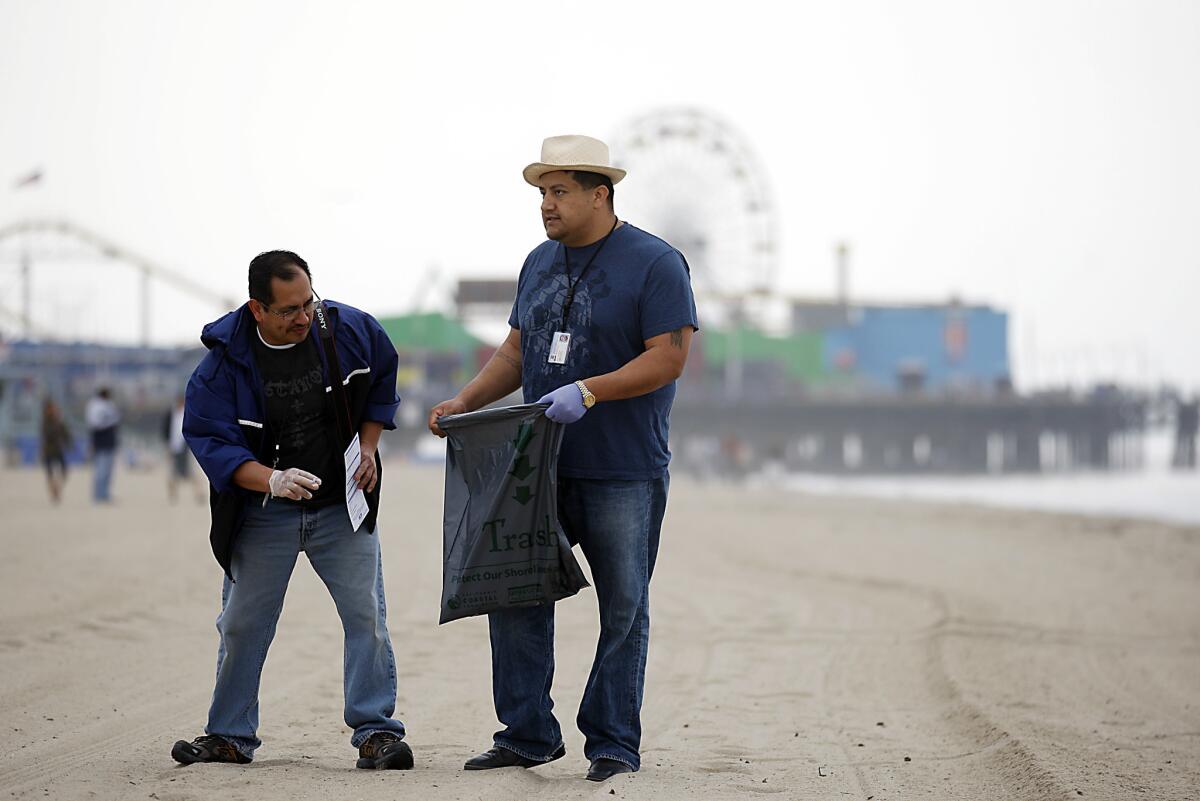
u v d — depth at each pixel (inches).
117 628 1093.1
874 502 3769.7
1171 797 600.4
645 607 610.5
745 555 1969.7
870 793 600.7
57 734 692.1
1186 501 5147.6
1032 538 2352.4
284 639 1069.1
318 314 586.2
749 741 733.9
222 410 575.5
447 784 554.9
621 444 592.1
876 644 1121.4
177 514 2512.3
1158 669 1039.6
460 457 594.9
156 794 527.5
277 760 618.5
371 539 599.2
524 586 584.1
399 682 903.1
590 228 603.5
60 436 2832.2
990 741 735.7
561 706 847.1
